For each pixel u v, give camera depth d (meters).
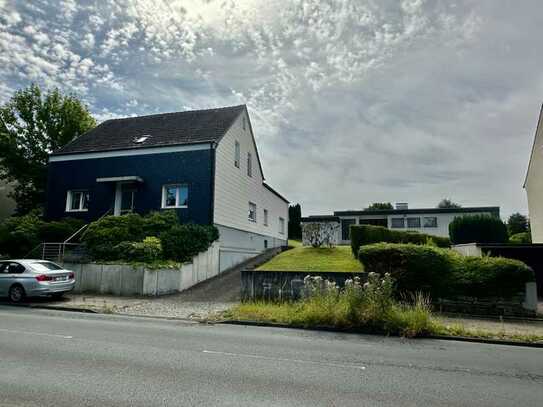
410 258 11.98
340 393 4.57
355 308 9.09
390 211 32.22
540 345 7.78
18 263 13.32
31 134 29.11
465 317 10.74
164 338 7.60
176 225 17.36
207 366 5.58
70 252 17.48
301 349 6.92
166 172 20.19
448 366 5.96
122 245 16.00
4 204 30.36
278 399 4.31
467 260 11.89
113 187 21.12
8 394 4.29
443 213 31.08
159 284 14.80
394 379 5.19
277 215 33.19
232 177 22.11
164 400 4.18
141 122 24.59
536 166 22.11
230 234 21.41
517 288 11.08
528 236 26.05
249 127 25.72
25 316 10.22
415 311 9.05
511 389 4.87
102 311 11.30
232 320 9.77
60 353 6.17
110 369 5.32
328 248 19.94
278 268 16.00
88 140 23.59
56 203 22.05
